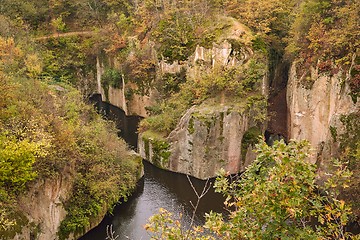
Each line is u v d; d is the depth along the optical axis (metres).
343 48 24.70
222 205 24.64
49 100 25.48
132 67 38.81
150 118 31.95
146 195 25.80
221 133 27.05
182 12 36.94
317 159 25.69
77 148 21.67
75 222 20.61
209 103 28.05
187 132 27.20
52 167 19.48
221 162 27.67
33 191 18.30
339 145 23.08
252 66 29.55
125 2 48.84
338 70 24.23
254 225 7.29
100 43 44.16
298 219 7.46
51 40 45.78
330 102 24.81
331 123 23.61
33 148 17.11
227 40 31.28
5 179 17.06
